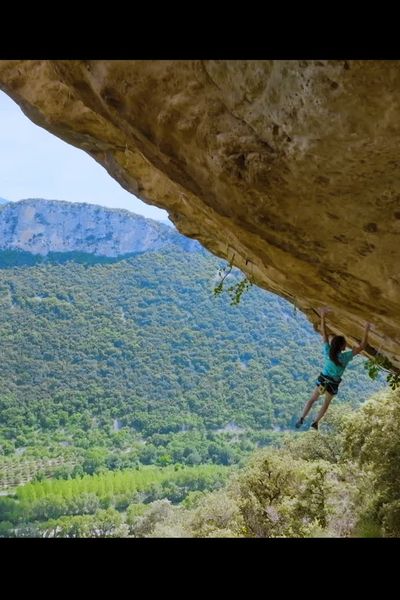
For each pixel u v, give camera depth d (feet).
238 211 14.30
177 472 333.62
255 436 407.23
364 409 52.37
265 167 12.09
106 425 432.66
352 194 11.87
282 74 10.14
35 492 296.92
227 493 86.63
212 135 12.46
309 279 16.72
